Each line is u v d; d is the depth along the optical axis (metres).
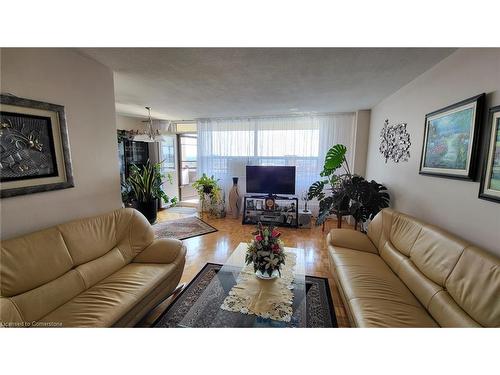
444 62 1.85
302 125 4.56
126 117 5.06
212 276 2.45
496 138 1.31
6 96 1.39
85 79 1.95
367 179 4.02
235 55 1.86
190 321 1.66
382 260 2.11
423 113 2.17
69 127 1.83
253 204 4.67
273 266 1.75
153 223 4.30
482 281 1.17
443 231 1.63
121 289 1.59
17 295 1.28
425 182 2.09
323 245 3.35
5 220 1.44
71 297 1.50
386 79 2.38
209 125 5.05
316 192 3.91
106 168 2.22
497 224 1.31
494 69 1.35
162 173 5.05
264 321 1.43
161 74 2.31
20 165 1.49
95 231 1.83
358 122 4.04
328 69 2.14
